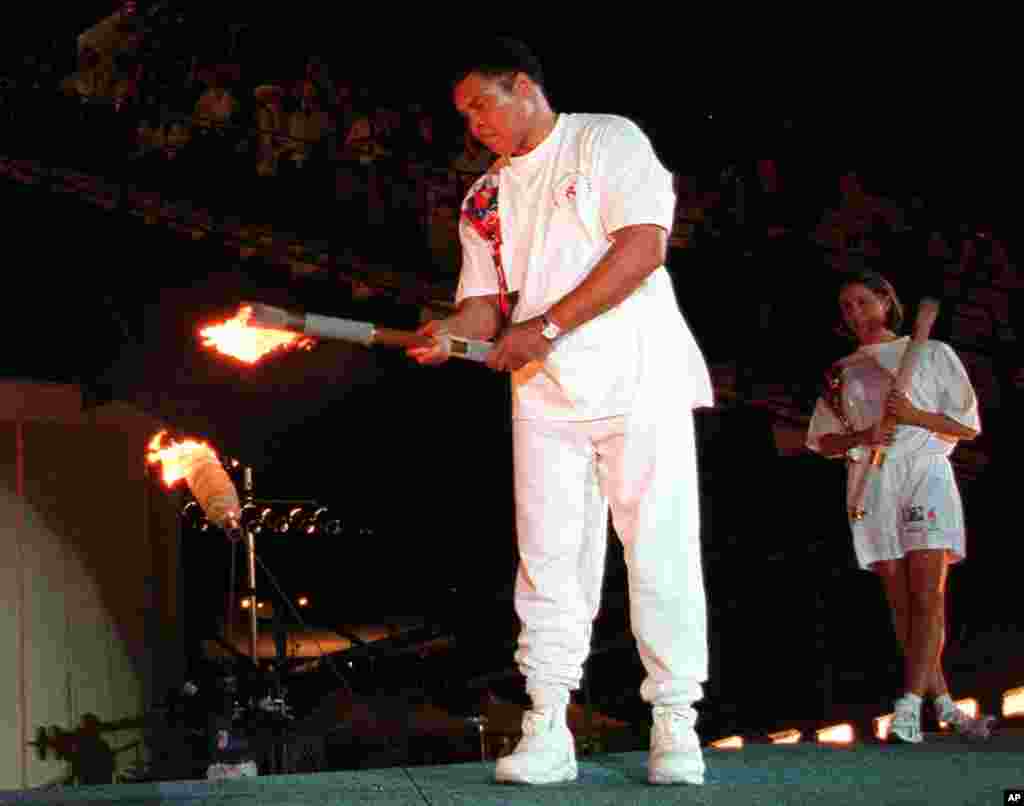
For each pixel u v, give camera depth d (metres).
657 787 3.33
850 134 11.20
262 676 7.24
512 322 3.61
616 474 3.53
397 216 11.25
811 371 10.07
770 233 10.63
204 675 9.84
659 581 3.47
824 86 11.39
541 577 3.62
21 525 9.54
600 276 3.37
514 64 3.51
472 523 11.80
